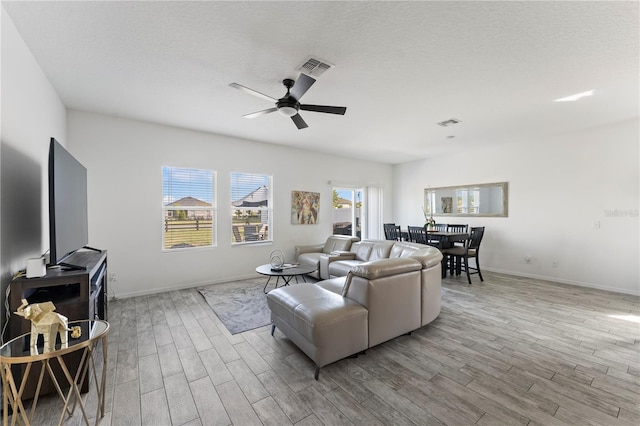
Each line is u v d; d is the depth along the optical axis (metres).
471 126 4.17
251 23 1.89
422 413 1.64
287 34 2.01
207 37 2.05
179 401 1.75
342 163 6.42
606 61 2.34
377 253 4.38
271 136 4.74
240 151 4.85
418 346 2.45
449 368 2.11
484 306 3.46
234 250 4.77
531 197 4.94
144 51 2.23
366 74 2.59
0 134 1.75
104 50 2.21
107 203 3.67
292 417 1.62
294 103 2.65
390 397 1.78
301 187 5.70
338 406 1.70
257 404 1.72
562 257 4.59
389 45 2.14
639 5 1.70
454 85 2.81
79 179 2.45
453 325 2.89
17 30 1.96
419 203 6.82
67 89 2.90
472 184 5.78
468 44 2.12
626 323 2.93
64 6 1.73
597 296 3.86
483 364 2.16
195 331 2.75
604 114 3.65
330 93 3.01
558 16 1.81
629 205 3.98
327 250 5.35
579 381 1.94
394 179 7.43
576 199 4.45
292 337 2.32
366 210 6.97
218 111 3.54
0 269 1.75
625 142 3.98
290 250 5.52
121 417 1.61
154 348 2.41
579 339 2.57
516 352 2.34
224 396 1.80
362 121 3.94
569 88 2.87
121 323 2.93
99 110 3.48
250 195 5.03
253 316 3.12
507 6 1.72
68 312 1.83
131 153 3.84
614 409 1.67
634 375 2.01
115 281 3.73
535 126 4.17
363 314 2.21
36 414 1.62
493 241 5.46
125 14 1.81
